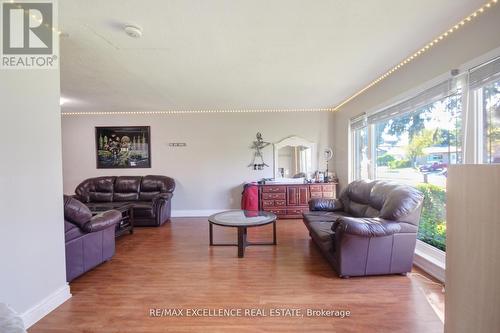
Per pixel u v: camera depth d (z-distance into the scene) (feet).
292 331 6.01
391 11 6.66
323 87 13.41
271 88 13.46
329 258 9.64
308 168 19.08
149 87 12.94
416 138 10.25
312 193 17.56
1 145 5.54
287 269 9.41
